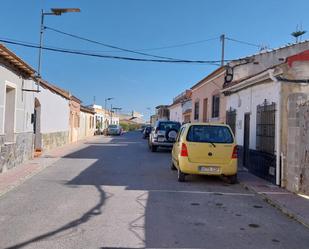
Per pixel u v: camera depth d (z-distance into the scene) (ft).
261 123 43.32
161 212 26.71
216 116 73.46
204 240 20.57
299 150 33.55
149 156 71.26
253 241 20.63
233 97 57.82
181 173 40.19
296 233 22.35
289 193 33.60
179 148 41.04
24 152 54.44
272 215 26.68
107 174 45.42
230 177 40.04
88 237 20.62
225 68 66.44
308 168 32.83
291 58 36.47
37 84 60.49
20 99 51.31
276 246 19.92
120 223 23.58
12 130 48.70
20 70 50.34
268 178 40.37
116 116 312.29
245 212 27.45
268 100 41.06
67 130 107.24
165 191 34.99
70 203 28.96
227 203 30.42
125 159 64.34
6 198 30.73
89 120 168.14
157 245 19.53
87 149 86.22
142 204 29.14
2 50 38.60
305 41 65.98
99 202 29.48
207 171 39.29
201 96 89.10
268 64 66.54
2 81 43.32
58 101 91.50
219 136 39.91
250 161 48.01
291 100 35.22
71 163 56.80
